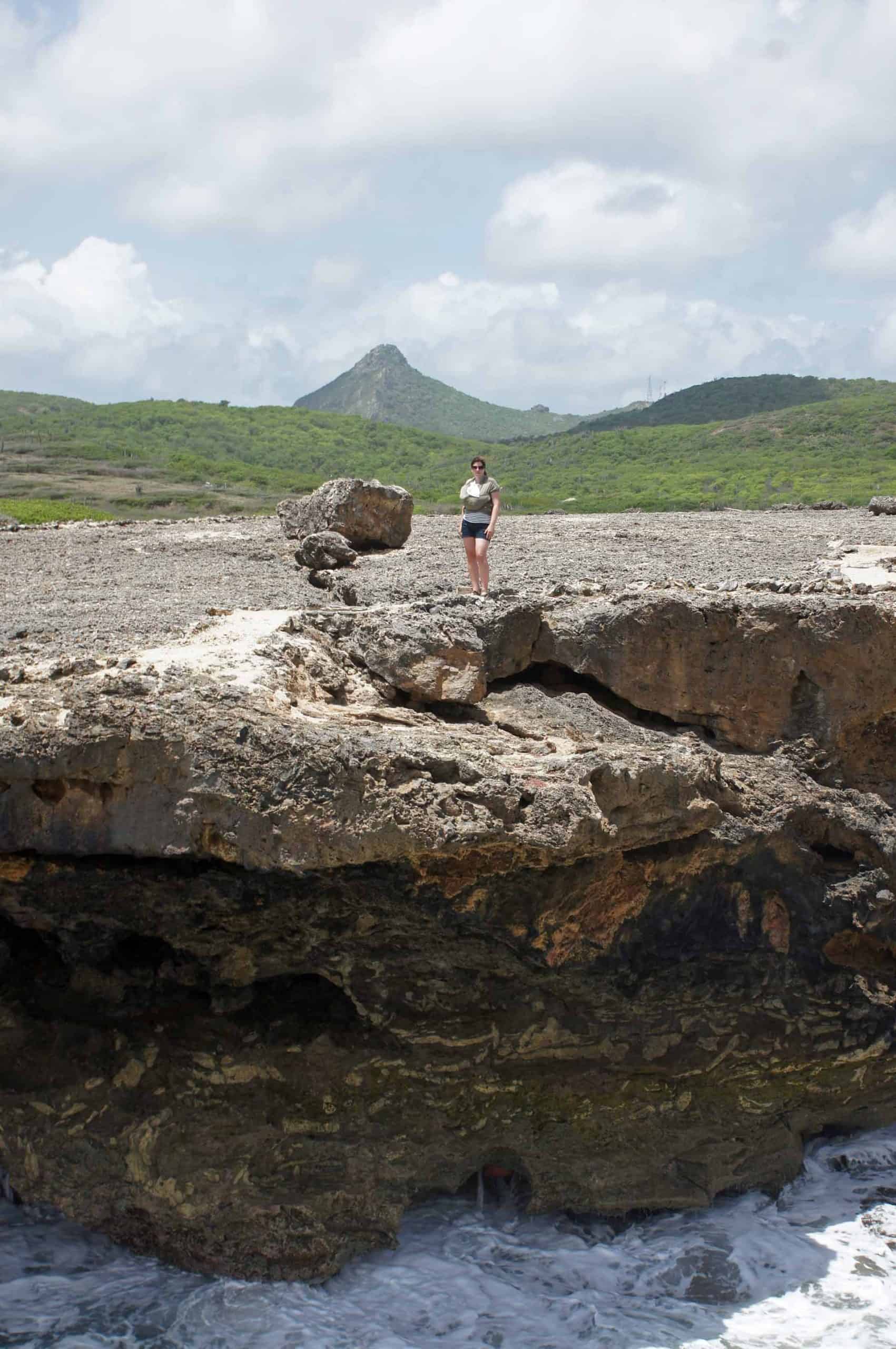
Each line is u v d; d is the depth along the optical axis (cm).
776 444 10256
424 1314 976
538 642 1206
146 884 912
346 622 1207
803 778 1194
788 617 1193
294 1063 1004
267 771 840
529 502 6138
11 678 962
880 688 1215
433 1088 1039
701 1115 1132
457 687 1109
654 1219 1123
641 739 1140
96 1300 973
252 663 1007
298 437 12050
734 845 1067
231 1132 993
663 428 11944
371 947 981
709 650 1197
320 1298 997
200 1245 1004
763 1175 1166
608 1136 1103
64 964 987
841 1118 1240
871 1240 1088
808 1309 989
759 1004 1130
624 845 973
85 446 9138
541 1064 1067
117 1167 993
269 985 1016
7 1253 1025
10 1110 995
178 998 997
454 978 1011
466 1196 1138
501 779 894
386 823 846
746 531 2189
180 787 847
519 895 973
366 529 1978
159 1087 988
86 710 845
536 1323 968
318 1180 1021
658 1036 1088
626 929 1043
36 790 852
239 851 846
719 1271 1040
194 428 12275
